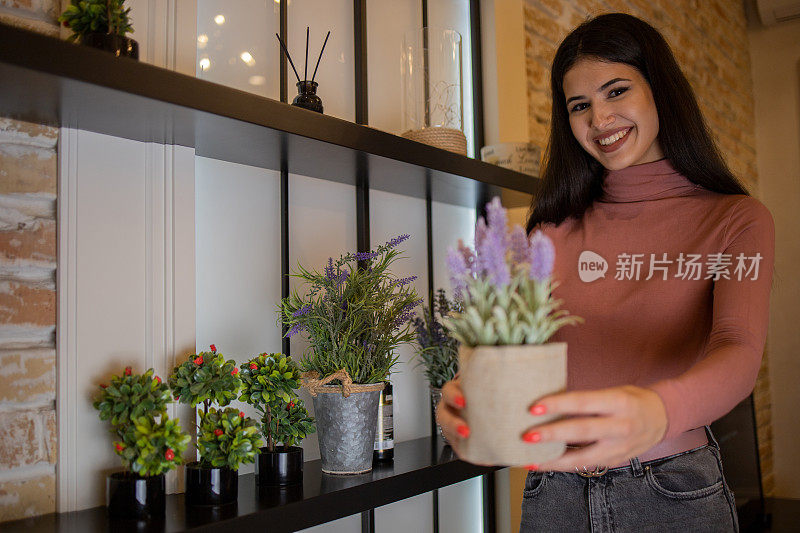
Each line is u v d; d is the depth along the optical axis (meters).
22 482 1.02
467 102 2.00
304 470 1.35
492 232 0.70
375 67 1.73
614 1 2.73
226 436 1.09
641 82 1.15
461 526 1.88
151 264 1.17
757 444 3.38
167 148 1.20
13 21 1.05
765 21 4.01
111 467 1.10
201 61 1.33
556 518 1.16
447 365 1.69
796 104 4.01
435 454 1.52
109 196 1.13
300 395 1.47
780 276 3.98
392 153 1.35
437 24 1.94
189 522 0.98
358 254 1.37
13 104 0.97
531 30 2.21
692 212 1.14
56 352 1.07
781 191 4.03
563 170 1.30
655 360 1.11
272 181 1.46
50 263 1.07
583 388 1.17
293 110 1.16
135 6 1.16
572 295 1.20
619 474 1.09
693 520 1.05
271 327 1.44
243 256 1.39
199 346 1.30
